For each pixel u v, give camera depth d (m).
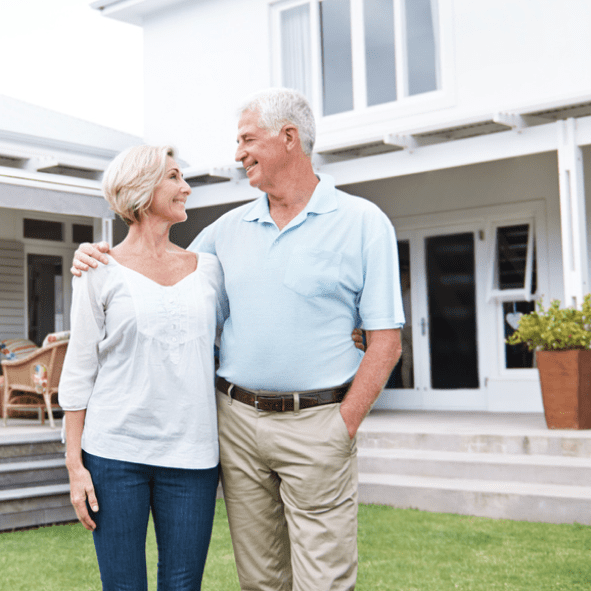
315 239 2.17
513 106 6.51
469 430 6.23
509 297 8.41
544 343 6.09
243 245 2.25
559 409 6.04
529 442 5.71
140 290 2.07
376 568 3.83
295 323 2.15
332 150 7.61
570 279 6.24
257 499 2.27
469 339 8.80
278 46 9.50
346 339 2.21
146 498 2.09
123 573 2.05
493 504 5.02
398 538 4.44
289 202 2.23
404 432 6.27
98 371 2.13
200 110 10.23
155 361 2.06
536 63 7.61
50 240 10.69
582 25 7.34
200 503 2.13
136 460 2.04
